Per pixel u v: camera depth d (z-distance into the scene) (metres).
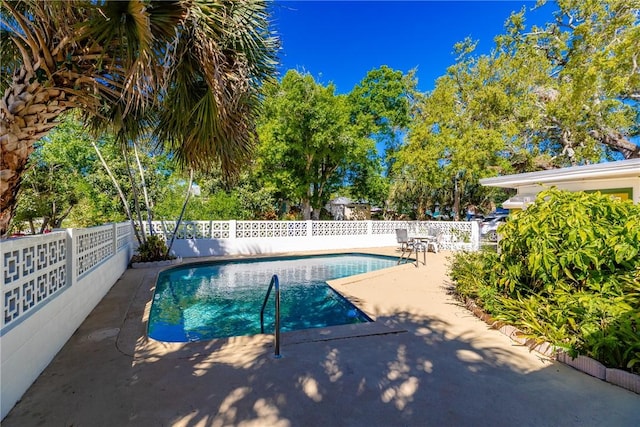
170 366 2.92
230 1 3.38
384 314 4.58
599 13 11.65
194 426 2.08
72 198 12.53
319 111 12.93
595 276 3.46
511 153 14.42
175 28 2.97
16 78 3.11
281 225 13.26
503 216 21.12
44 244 3.03
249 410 2.25
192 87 3.92
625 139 13.05
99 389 2.52
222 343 3.51
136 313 4.58
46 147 12.18
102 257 5.74
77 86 3.40
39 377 2.70
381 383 2.63
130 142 5.83
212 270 9.74
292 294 7.04
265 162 14.44
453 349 3.32
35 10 2.70
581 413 2.22
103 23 2.80
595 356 2.79
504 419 2.16
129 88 3.01
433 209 22.94
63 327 3.40
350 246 14.48
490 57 15.08
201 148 4.20
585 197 3.78
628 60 10.15
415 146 14.47
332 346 3.40
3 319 2.26
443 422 2.13
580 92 11.62
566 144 14.01
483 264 5.31
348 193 18.27
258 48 3.87
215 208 13.18
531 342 3.33
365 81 18.77
